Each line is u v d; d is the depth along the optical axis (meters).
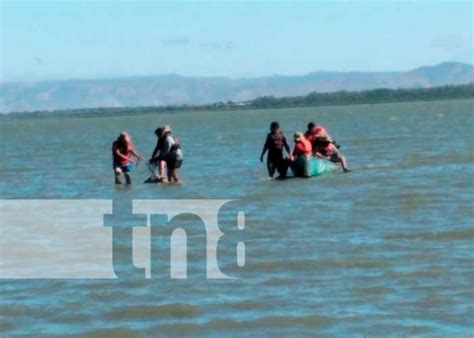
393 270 27.34
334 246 31.11
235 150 85.31
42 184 57.41
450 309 23.44
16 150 108.00
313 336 21.89
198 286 26.59
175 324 23.11
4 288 27.27
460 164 57.50
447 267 27.45
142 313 24.19
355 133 110.19
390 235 32.66
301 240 32.47
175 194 46.84
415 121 145.62
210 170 61.25
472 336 21.47
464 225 34.00
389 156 66.81
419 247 30.36
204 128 167.50
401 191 44.22
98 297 25.88
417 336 21.59
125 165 51.91
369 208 39.38
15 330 23.16
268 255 30.12
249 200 43.59
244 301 24.83
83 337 22.45
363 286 25.77
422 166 57.06
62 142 128.38
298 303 24.42
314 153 53.53
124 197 46.66
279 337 21.94
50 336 22.56
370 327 22.31
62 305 25.23
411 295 24.73
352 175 52.06
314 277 27.05
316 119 191.75
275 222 36.62
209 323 23.08
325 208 39.88
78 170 67.69
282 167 52.06
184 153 83.75
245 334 22.22
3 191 53.56
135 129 188.50
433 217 36.28
